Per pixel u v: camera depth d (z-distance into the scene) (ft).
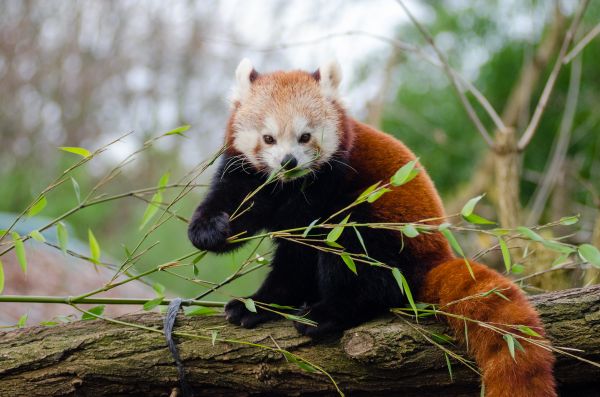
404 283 20.65
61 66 100.68
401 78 71.67
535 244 33.32
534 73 58.85
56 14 102.99
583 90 63.93
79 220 80.89
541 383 18.74
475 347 20.49
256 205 27.81
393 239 24.76
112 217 88.12
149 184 94.02
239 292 66.03
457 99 66.85
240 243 26.99
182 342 22.31
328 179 27.37
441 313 21.15
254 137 27.96
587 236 46.93
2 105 95.81
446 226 19.88
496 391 19.04
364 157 27.91
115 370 21.90
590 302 21.07
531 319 19.80
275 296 27.12
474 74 68.64
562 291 22.03
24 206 86.79
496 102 66.54
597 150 60.44
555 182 53.01
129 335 22.44
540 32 65.46
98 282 48.73
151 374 21.97
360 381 21.48
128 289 48.93
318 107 27.91
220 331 22.75
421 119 67.77
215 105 103.09
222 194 27.58
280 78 29.35
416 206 25.79
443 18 69.92
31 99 98.84
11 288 43.78
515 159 39.91
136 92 102.63
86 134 98.68
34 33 100.83
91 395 22.20
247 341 22.24
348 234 24.97
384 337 21.07
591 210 52.31
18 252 21.43
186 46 104.94
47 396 21.93
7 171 91.04
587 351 20.52
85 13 103.86
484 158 59.98
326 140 27.53
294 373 21.76
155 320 23.17
